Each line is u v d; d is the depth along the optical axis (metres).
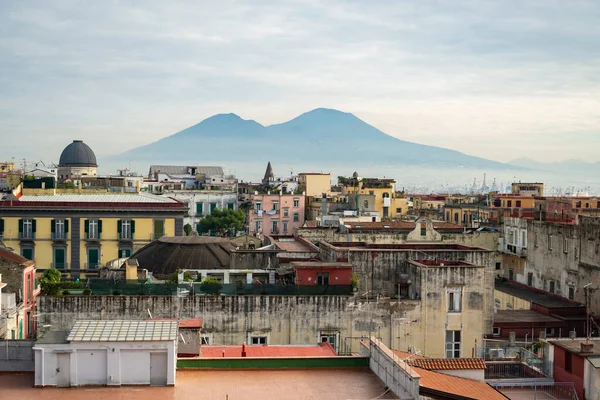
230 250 84.19
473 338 59.38
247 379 38.75
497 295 101.56
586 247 88.19
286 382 38.41
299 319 56.47
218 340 55.62
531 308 87.19
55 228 121.75
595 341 52.12
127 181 196.12
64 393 35.22
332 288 58.19
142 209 123.38
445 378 41.00
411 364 41.19
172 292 56.72
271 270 68.44
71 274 121.56
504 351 61.53
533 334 79.00
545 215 109.62
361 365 41.19
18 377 37.72
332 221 146.50
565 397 47.66
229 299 55.81
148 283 59.03
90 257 122.38
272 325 56.22
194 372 39.69
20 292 72.00
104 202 123.62
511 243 109.81
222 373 39.75
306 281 60.28
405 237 101.00
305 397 36.03
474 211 170.25
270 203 187.75
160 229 124.12
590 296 86.56
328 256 68.38
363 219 150.62
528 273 103.94
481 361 43.62
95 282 57.28
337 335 56.88
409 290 61.38
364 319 57.34
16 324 65.75
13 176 163.25
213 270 68.31
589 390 47.53
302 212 189.25
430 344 58.75
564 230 94.06
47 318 54.59
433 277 59.00
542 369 53.22
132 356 36.56
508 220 111.12
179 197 192.62
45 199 125.38
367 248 71.44
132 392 35.69
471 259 64.31
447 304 59.06
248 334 55.91
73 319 54.72
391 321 57.81
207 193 194.88
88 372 36.28
